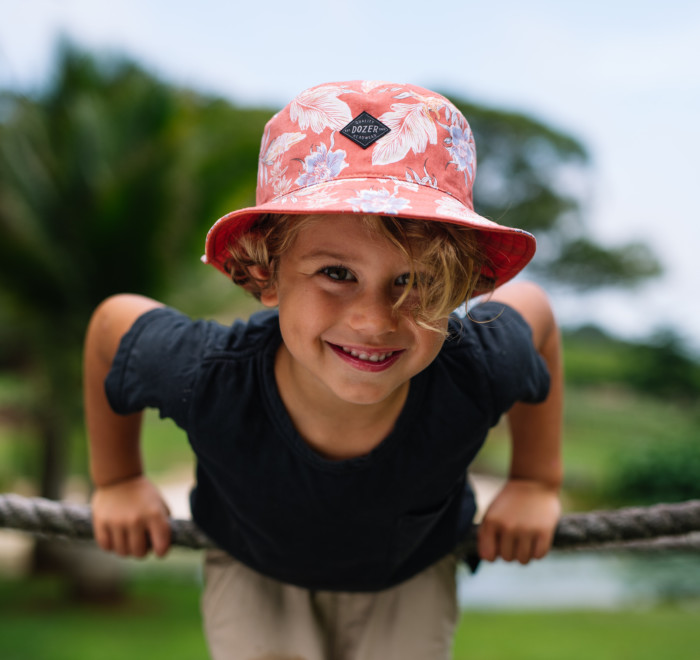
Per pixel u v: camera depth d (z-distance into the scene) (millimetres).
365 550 1726
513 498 1873
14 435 14750
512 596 11016
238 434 1640
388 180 1447
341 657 1938
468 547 1874
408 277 1420
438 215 1370
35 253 8070
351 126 1489
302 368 1578
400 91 1522
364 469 1622
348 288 1420
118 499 1901
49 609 9672
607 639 8141
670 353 29172
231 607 1928
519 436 1921
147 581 11625
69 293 8273
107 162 8500
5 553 12703
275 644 1900
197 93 9070
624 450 18156
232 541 1841
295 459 1632
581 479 18281
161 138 8125
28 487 13070
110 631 8719
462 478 1786
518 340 1758
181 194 8039
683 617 9391
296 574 1798
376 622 1914
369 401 1456
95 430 1911
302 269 1438
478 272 1592
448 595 1951
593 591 11312
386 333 1405
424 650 1898
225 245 1681
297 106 1539
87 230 8102
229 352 1680
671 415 26969
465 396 1658
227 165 8242
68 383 8539
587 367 30734
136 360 1747
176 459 16531
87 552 10062
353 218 1385
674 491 16734
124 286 8344
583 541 1821
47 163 8414
